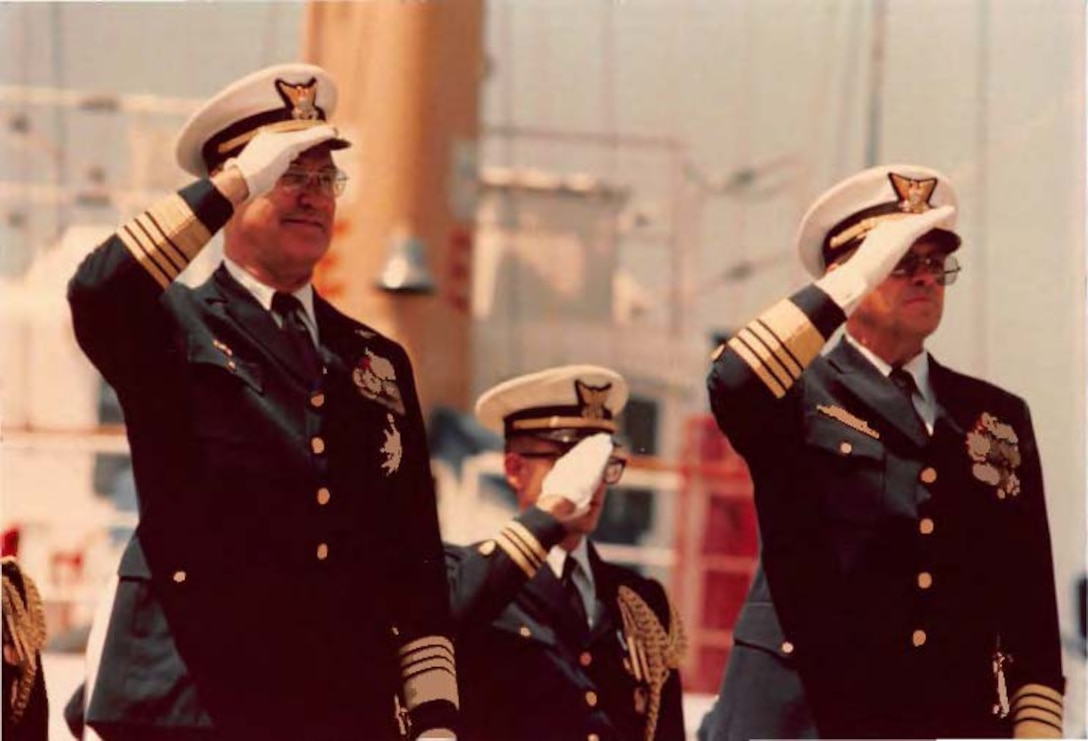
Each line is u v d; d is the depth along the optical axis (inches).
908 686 352.8
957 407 364.5
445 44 510.6
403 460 346.6
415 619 344.2
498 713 378.6
